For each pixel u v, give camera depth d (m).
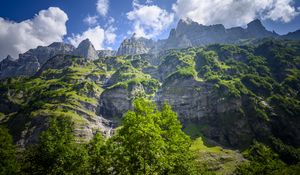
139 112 42.31
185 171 42.88
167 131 43.25
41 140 54.03
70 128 60.38
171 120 44.34
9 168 53.81
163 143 39.38
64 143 55.06
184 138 45.22
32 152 54.00
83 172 54.81
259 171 64.44
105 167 53.72
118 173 41.00
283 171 66.94
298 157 179.88
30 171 52.12
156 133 38.75
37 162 51.62
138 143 38.59
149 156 38.22
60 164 51.38
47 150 52.00
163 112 45.44
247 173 68.81
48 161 51.22
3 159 55.06
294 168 76.56
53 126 57.00
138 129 38.59
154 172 38.66
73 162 53.22
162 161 38.28
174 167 41.84
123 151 39.78
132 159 38.19
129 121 40.62
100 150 56.22
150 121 40.06
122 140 40.56
